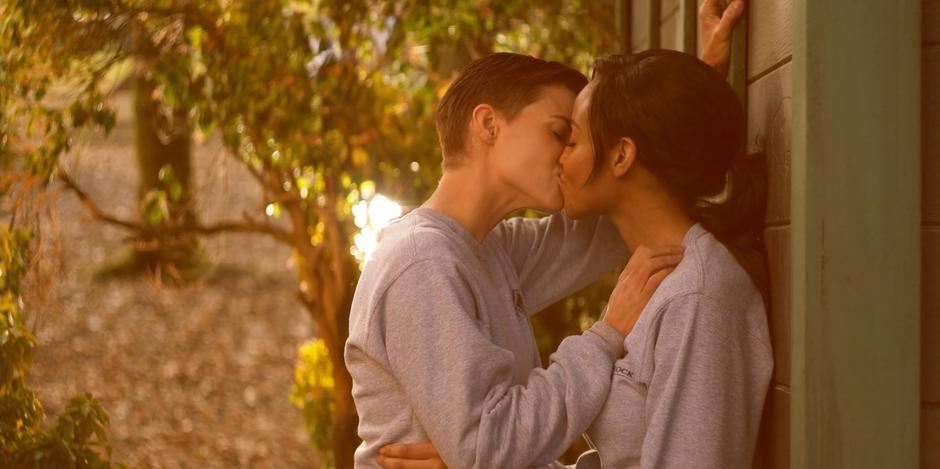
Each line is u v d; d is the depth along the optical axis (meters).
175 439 7.47
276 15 3.95
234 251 12.34
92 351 9.27
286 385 8.68
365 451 1.90
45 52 3.67
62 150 3.77
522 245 2.17
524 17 4.32
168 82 4.04
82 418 3.05
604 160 1.86
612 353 1.83
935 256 1.55
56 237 3.80
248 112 4.00
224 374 8.86
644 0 3.40
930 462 1.55
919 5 1.52
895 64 1.53
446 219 1.91
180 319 10.20
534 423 1.74
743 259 1.83
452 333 1.77
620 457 1.81
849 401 1.54
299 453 7.24
